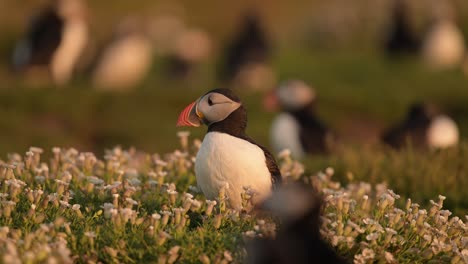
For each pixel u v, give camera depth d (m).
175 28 38.41
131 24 26.70
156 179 8.98
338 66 28.00
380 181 10.73
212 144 7.64
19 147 18.25
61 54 22.61
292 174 9.34
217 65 31.70
